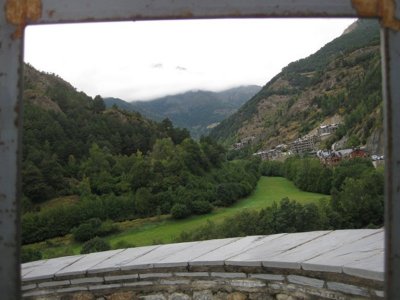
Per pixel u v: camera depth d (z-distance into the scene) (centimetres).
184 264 289
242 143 15062
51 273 315
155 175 5406
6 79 129
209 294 284
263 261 259
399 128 129
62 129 6025
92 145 5744
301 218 2769
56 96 7388
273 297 261
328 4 132
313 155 9856
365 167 5622
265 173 8450
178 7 131
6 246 127
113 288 306
